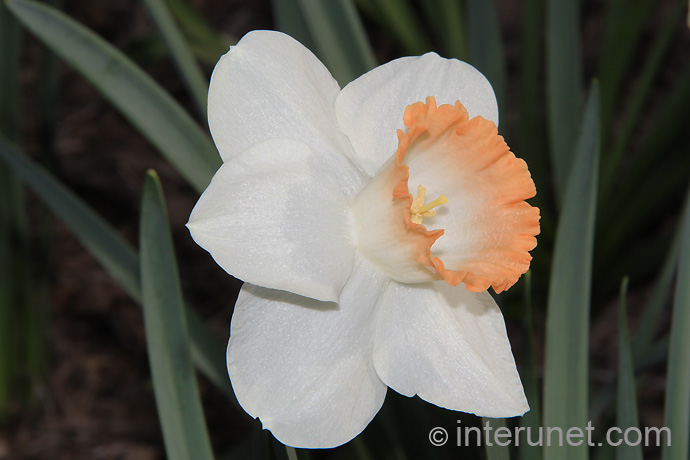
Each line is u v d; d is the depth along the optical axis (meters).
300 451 0.43
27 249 0.57
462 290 0.42
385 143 0.42
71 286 0.73
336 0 0.46
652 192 0.64
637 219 0.65
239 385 0.39
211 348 0.47
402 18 0.65
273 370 0.40
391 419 0.46
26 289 0.59
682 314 0.44
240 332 0.40
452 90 0.43
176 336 0.41
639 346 0.52
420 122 0.41
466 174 0.42
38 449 0.64
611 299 0.74
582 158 0.44
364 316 0.41
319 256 0.40
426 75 0.43
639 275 0.67
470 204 0.42
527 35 0.62
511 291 0.63
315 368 0.40
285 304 0.40
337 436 0.40
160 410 0.41
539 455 0.45
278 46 0.41
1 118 0.54
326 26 0.46
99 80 0.44
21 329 0.61
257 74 0.41
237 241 0.39
